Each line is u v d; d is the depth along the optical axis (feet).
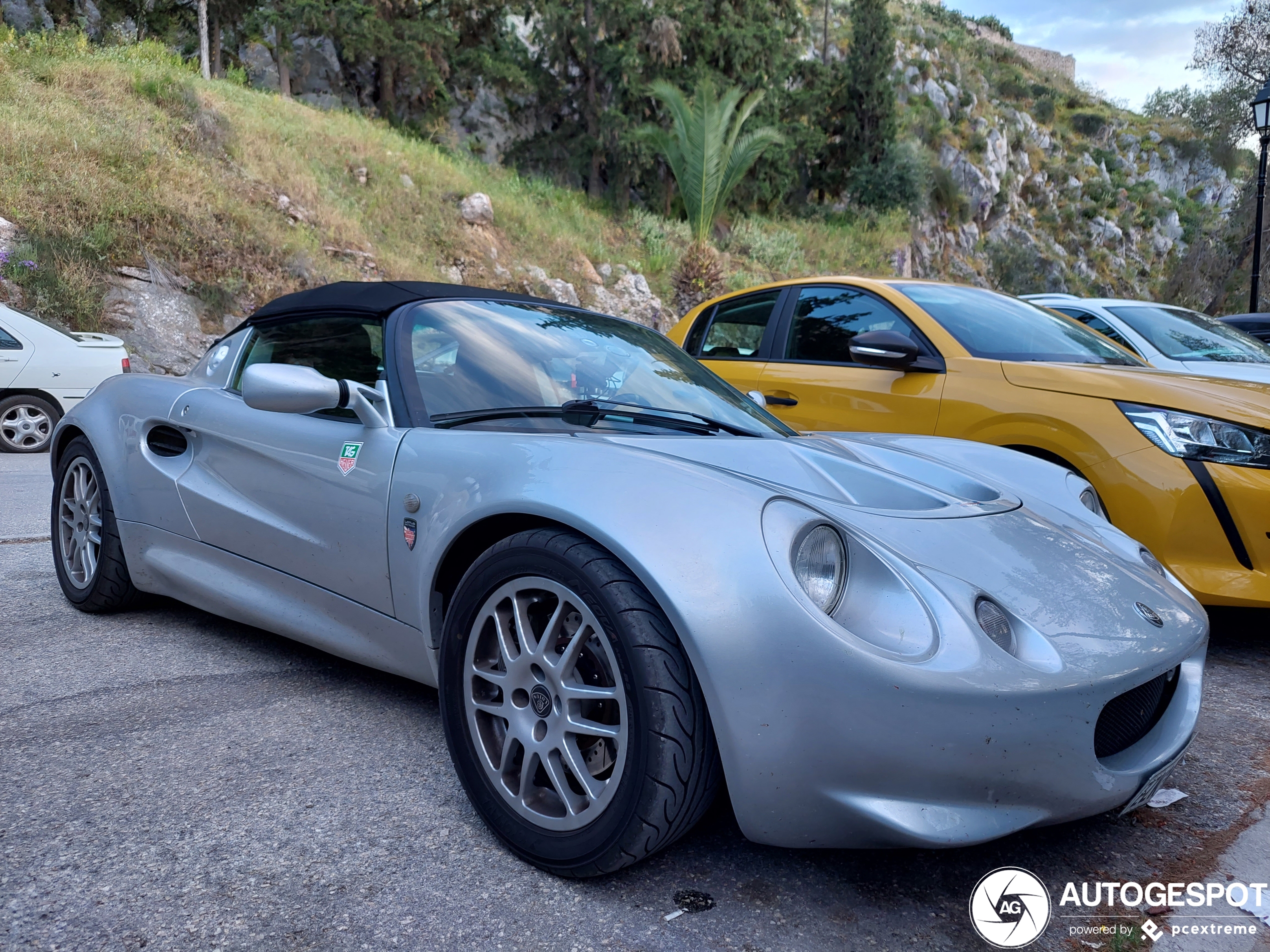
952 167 154.92
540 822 5.62
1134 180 224.53
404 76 78.89
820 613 5.06
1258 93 40.16
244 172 52.13
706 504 5.49
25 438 27.81
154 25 72.18
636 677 5.17
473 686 6.08
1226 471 10.21
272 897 5.16
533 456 6.21
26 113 45.47
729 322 16.97
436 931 4.92
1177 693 6.29
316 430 7.95
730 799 5.32
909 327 14.10
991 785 4.99
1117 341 18.70
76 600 10.78
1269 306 86.69
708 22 89.56
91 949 4.61
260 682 8.64
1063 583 6.02
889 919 5.26
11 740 7.17
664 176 88.94
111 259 41.19
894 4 229.25
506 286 63.72
